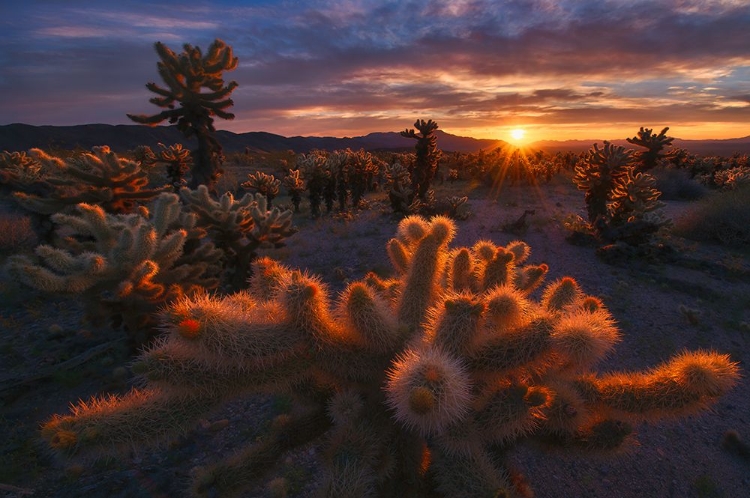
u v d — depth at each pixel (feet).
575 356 6.32
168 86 38.17
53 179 25.35
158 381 6.21
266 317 7.29
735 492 14.02
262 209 30.63
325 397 8.81
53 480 13.28
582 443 8.21
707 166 112.78
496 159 105.29
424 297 9.02
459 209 54.80
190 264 22.59
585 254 37.78
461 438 6.70
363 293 7.14
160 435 6.39
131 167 26.18
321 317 7.11
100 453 6.14
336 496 6.22
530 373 7.36
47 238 33.45
